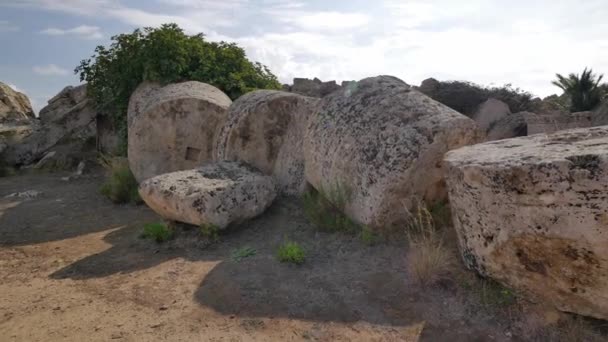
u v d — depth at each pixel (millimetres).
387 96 4281
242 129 5719
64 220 5621
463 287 3004
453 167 2975
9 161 10445
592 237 2258
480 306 2816
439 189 3955
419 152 3691
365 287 3170
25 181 8875
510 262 2707
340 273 3426
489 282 2961
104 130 10305
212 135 6594
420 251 3289
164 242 4426
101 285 3488
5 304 3195
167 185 4566
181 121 6508
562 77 19391
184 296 3217
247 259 3846
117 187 6445
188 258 3992
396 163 3734
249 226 4691
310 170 4777
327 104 4824
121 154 9297
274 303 3039
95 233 5000
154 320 2885
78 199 6816
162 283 3461
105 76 9336
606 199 2176
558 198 2332
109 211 6016
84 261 4066
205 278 3514
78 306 3121
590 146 2555
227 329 2752
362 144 4086
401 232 3908
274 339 2639
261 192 4805
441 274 3123
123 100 9023
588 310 2502
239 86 8734
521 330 2598
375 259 3582
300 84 14414
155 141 6539
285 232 4449
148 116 6469
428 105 4043
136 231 4945
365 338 2623
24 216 5855
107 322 2875
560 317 2611
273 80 9797
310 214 4523
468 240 2996
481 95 16984
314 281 3326
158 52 8406
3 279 3701
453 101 16891
